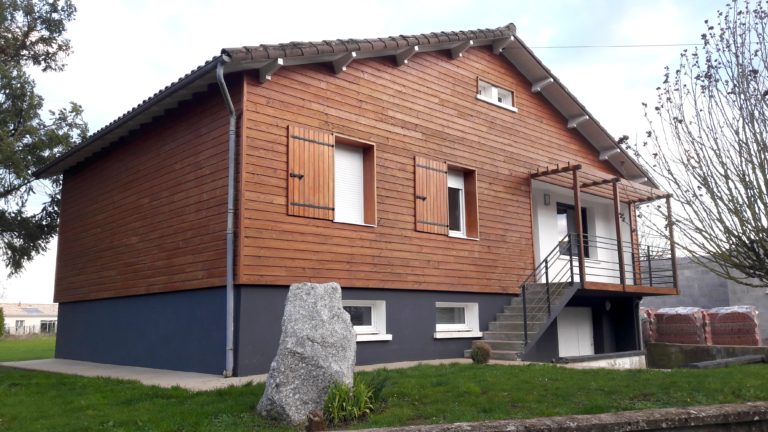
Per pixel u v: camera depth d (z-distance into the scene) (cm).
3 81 1805
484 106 1490
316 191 1114
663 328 1805
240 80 1052
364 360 1152
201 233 1095
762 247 639
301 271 1073
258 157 1043
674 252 1741
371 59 1253
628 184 1598
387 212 1230
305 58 1102
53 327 7919
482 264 1406
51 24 2044
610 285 1488
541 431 475
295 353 670
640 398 752
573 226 1839
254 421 649
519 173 1548
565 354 1666
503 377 880
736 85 672
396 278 1223
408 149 1294
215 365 1030
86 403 763
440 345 1295
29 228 1912
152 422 647
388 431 460
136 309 1274
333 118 1165
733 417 532
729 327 1742
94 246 1459
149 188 1268
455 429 463
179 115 1196
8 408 759
